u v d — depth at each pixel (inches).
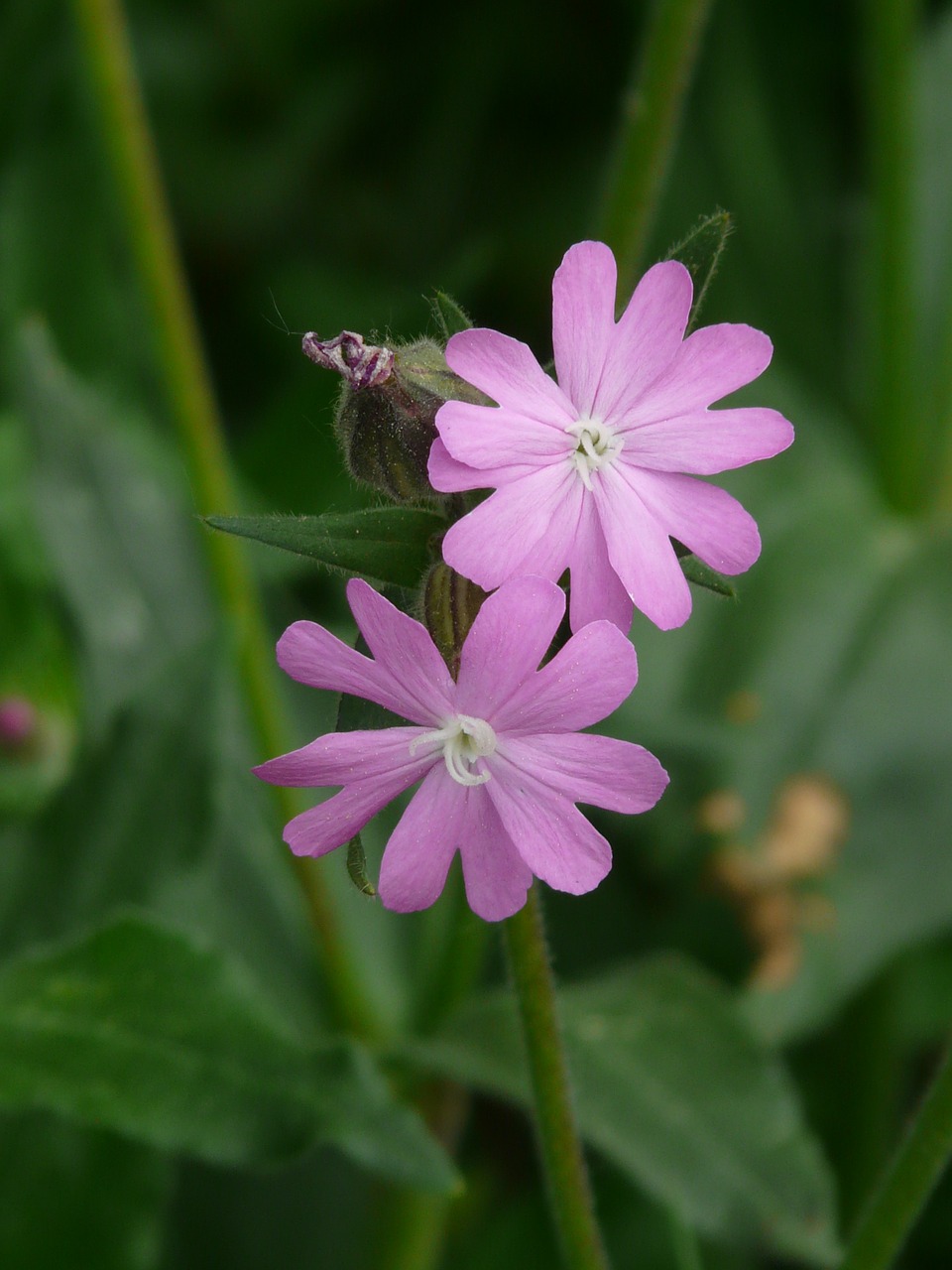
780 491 14.7
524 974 9.5
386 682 8.9
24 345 12.5
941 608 13.6
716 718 13.1
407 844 9.0
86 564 12.4
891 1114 12.6
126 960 10.4
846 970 12.2
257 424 15.0
